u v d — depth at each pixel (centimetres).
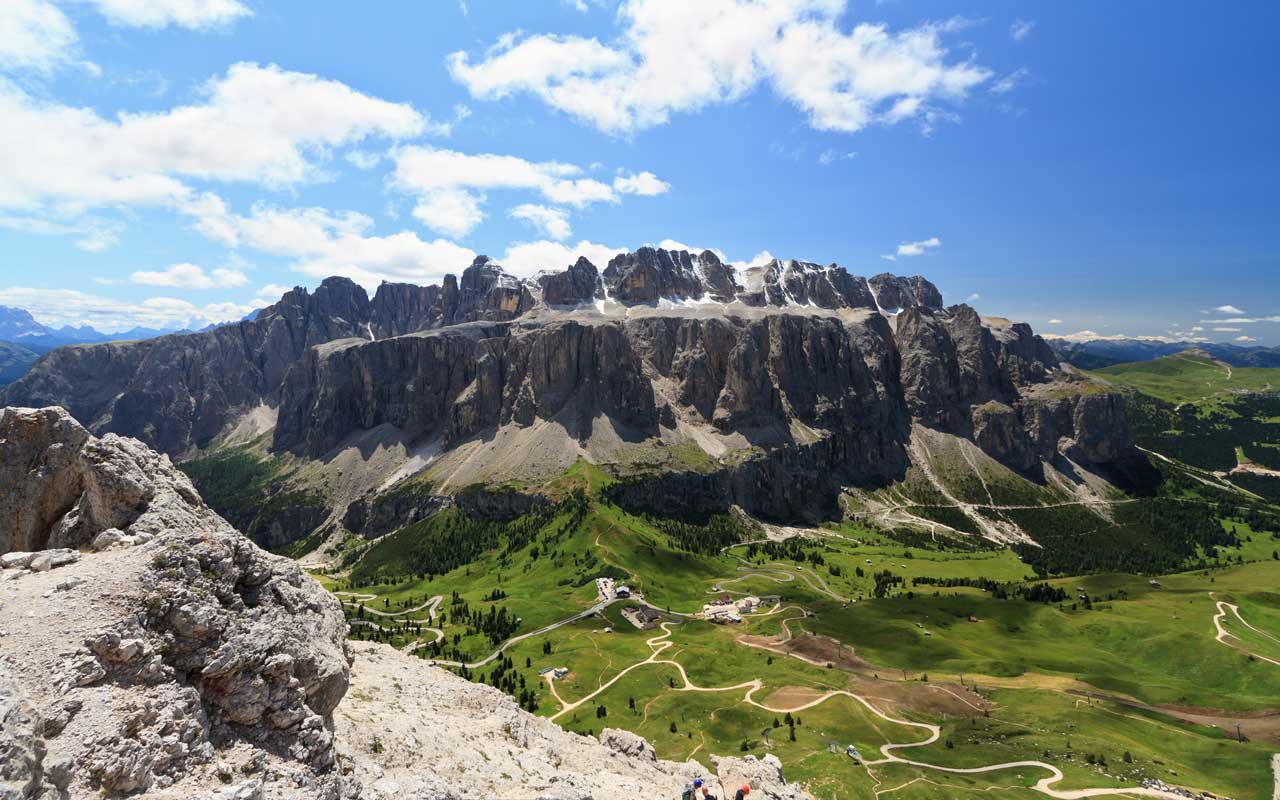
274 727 2942
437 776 3675
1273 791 12338
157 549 3028
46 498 3597
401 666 6122
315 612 3922
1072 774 12325
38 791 2016
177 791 2380
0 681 2219
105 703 2438
